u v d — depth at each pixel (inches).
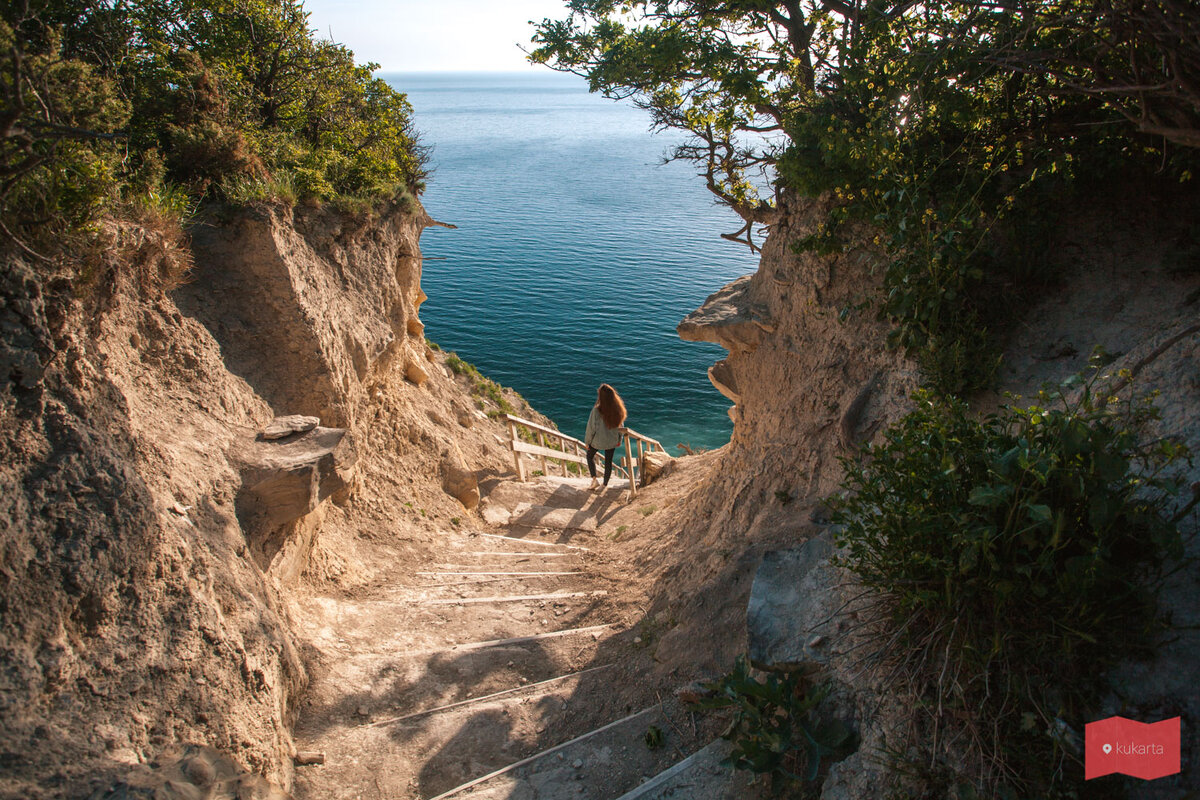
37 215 150.8
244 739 146.6
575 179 3880.4
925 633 123.0
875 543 128.4
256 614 173.5
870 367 236.1
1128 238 210.1
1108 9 151.3
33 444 135.1
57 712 120.1
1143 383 150.3
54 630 125.2
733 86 299.0
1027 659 111.6
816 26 316.5
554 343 1374.3
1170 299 186.7
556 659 224.2
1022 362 195.6
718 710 172.6
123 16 279.4
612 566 313.1
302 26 359.3
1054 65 202.1
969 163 223.0
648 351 1347.2
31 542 127.2
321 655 210.2
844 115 248.8
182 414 201.0
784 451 263.3
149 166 212.4
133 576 141.4
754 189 365.7
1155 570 114.7
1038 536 112.7
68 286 152.5
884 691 126.5
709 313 325.4
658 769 162.7
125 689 131.1
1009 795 103.8
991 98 232.5
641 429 1076.5
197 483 181.2
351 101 402.9
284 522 211.0
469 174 3993.6
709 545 264.4
